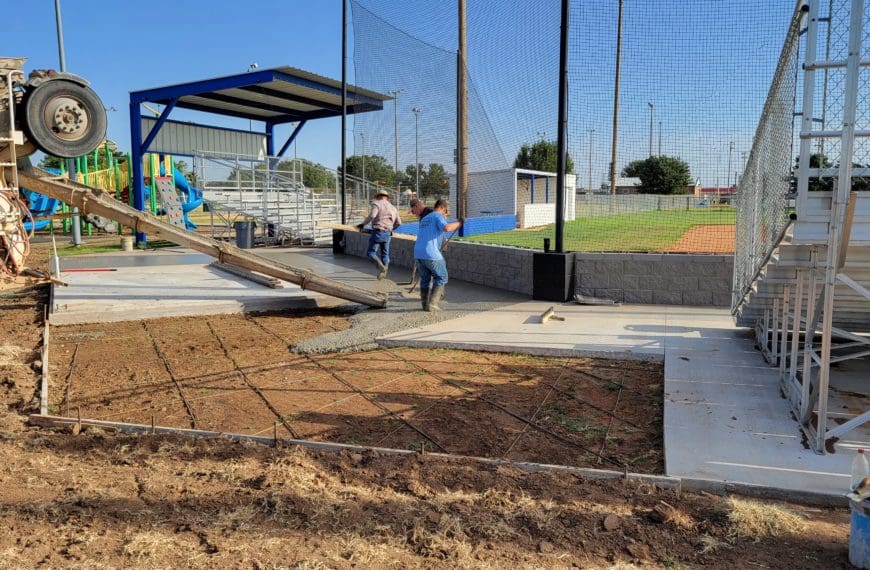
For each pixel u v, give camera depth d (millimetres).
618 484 3697
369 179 17062
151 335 7797
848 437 4285
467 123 14500
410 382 5828
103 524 3254
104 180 24406
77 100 7953
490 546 3078
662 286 9398
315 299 9781
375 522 3281
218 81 18141
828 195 4207
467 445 4418
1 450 4246
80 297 9562
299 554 2982
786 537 3145
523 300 9883
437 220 8703
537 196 26141
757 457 3988
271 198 22312
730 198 11195
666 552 3031
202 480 3785
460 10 13820
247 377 6012
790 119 4512
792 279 5164
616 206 16734
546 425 4770
